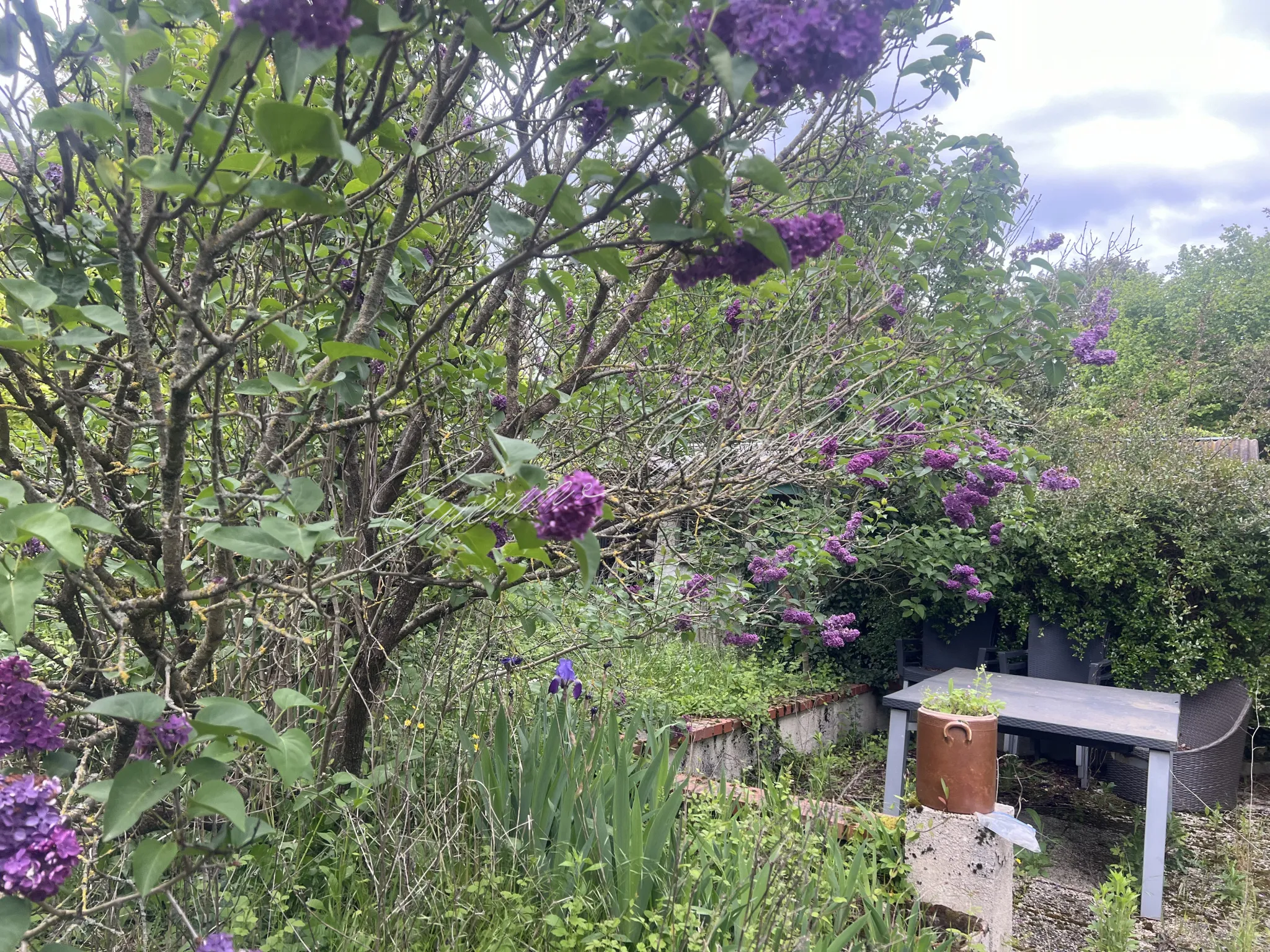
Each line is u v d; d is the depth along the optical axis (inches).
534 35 79.7
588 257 53.6
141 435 81.0
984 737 123.1
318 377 65.3
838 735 252.2
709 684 208.7
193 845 54.2
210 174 38.6
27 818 42.7
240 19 35.6
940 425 146.9
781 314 132.3
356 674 100.5
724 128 47.4
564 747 113.0
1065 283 138.6
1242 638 230.4
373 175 56.8
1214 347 874.1
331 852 92.4
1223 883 173.0
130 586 74.0
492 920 87.1
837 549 164.6
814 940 89.5
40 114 44.0
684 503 102.3
